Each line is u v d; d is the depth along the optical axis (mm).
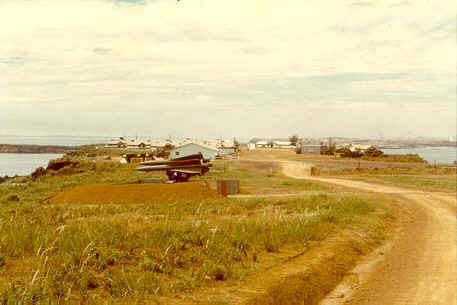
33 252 13055
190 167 62125
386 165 98938
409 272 16625
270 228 19578
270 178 63750
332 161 111562
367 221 27266
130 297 10578
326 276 15320
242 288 12375
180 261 13781
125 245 14508
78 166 94062
